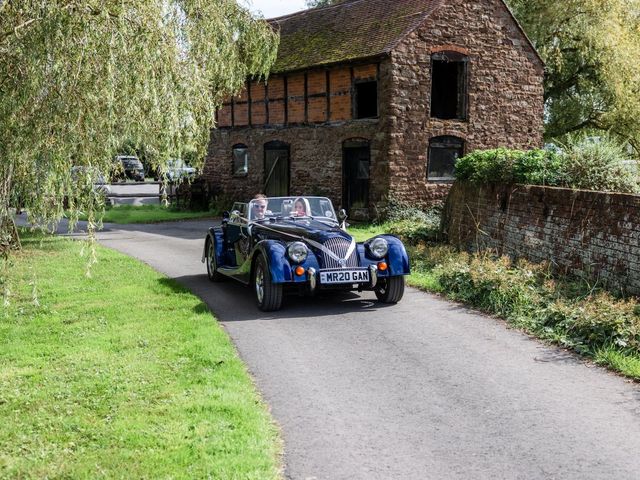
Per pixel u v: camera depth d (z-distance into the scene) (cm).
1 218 654
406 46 1989
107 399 552
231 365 629
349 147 2144
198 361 646
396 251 891
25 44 618
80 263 1349
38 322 852
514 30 2188
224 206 2698
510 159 1218
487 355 666
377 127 2034
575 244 967
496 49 2155
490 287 892
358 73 2095
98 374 617
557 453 438
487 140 2158
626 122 2492
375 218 2041
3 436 484
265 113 2472
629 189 1048
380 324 803
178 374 610
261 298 890
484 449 447
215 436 460
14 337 781
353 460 434
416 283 1043
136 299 970
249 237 987
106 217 2652
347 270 852
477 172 1304
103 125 646
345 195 2183
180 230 2128
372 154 2061
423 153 2042
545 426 484
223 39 1101
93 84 630
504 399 541
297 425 495
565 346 687
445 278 1013
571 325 724
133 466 417
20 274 1211
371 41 2103
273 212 1019
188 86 726
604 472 410
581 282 911
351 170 2170
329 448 453
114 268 1280
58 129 619
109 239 1866
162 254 1517
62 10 608
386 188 2006
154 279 1142
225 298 986
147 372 616
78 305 945
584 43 2469
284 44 2530
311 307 909
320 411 523
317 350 696
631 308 724
